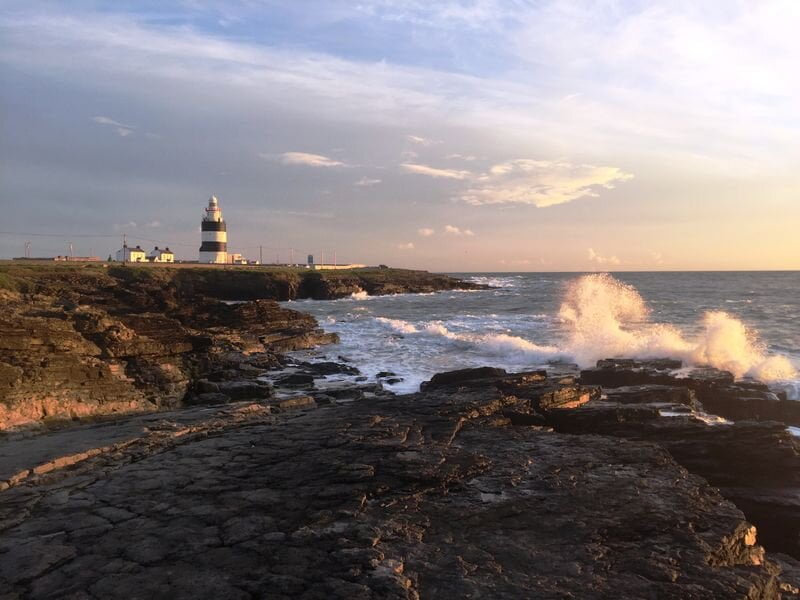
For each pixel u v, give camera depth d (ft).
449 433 35.91
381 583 17.88
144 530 22.77
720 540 21.17
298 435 36.55
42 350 47.65
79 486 28.50
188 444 36.91
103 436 38.14
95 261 269.44
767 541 29.89
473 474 28.27
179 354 65.05
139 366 56.59
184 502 25.67
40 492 27.73
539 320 132.98
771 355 73.36
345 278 302.66
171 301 120.57
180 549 20.93
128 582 18.63
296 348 94.84
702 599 17.44
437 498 25.29
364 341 102.94
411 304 218.79
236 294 247.50
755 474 33.37
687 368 64.03
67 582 18.81
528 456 31.27
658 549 20.43
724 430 35.58
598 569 19.08
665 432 37.58
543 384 50.57
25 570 19.65
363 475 28.04
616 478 27.50
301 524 22.80
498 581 18.28
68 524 23.63
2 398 42.39
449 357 84.69
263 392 59.52
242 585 18.16
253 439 36.06
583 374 62.03
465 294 292.40
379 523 22.58
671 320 124.36
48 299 81.10
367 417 40.96
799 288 286.87
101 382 50.26
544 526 22.34
